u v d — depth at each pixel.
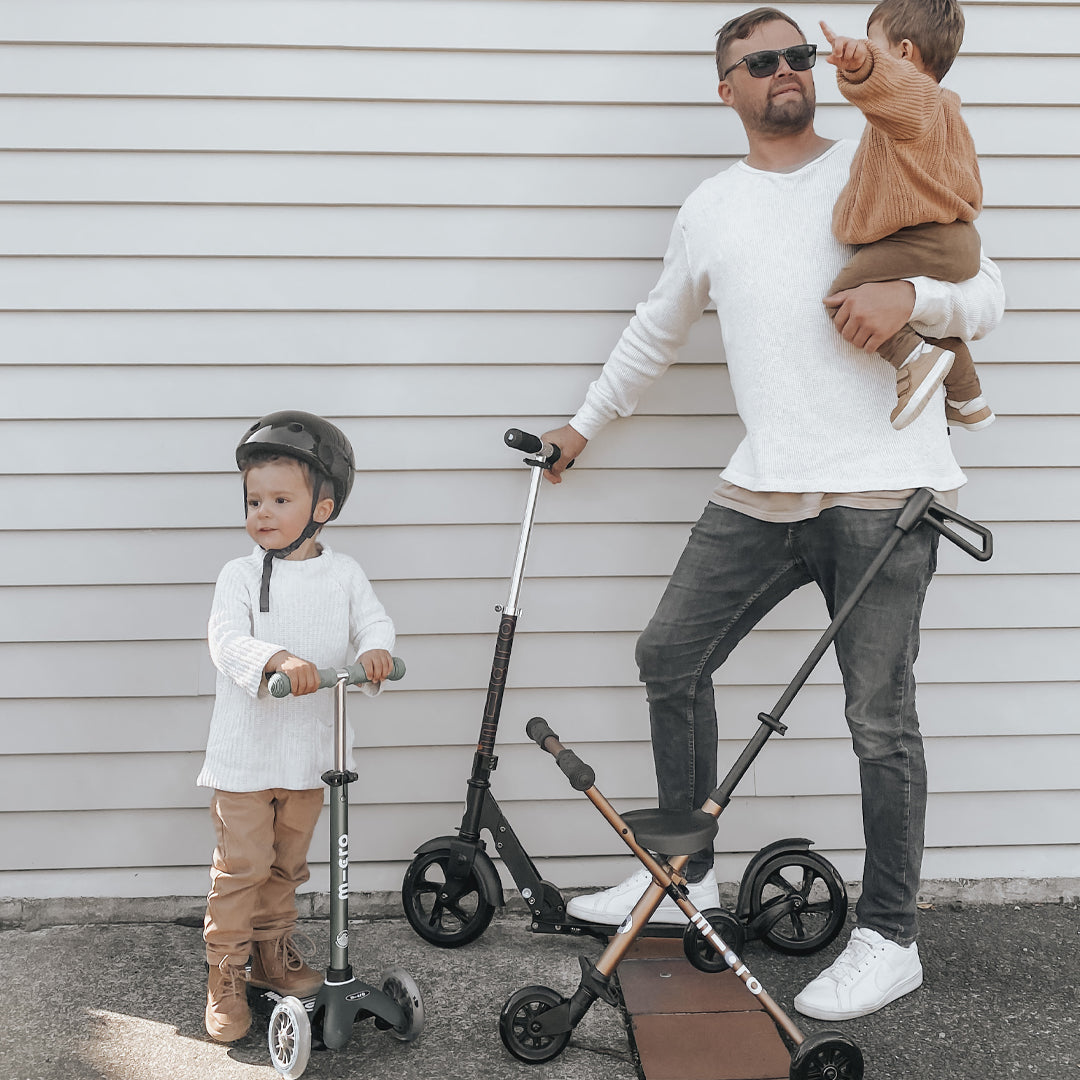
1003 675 3.02
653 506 2.96
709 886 2.78
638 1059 2.26
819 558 2.46
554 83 2.82
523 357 2.90
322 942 2.79
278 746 2.32
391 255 2.84
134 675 2.89
